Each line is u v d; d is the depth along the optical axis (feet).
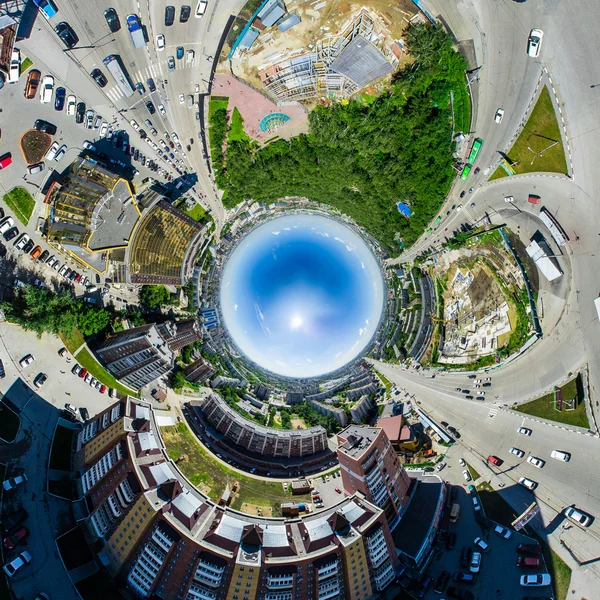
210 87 563.07
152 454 508.53
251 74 550.36
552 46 545.44
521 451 556.10
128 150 565.53
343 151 562.66
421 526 522.47
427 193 567.18
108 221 514.68
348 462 510.17
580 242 548.31
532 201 556.51
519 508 541.34
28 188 542.57
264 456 562.25
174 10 563.07
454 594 511.81
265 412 597.93
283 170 575.38
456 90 546.67
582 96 542.57
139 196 536.01
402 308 619.26
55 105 552.82
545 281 556.10
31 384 524.93
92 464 506.07
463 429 570.87
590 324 550.77
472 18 545.85
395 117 545.44
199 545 479.00
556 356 558.56
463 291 590.96
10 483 501.15
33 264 539.29
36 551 490.08
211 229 588.50
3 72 543.39
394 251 609.42
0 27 524.11
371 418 588.09
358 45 533.14
